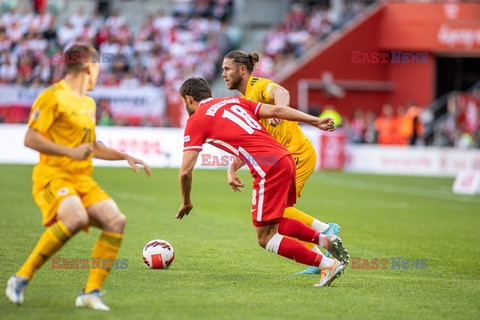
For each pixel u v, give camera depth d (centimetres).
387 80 9962
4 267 2381
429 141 9269
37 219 3609
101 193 1894
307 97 9769
